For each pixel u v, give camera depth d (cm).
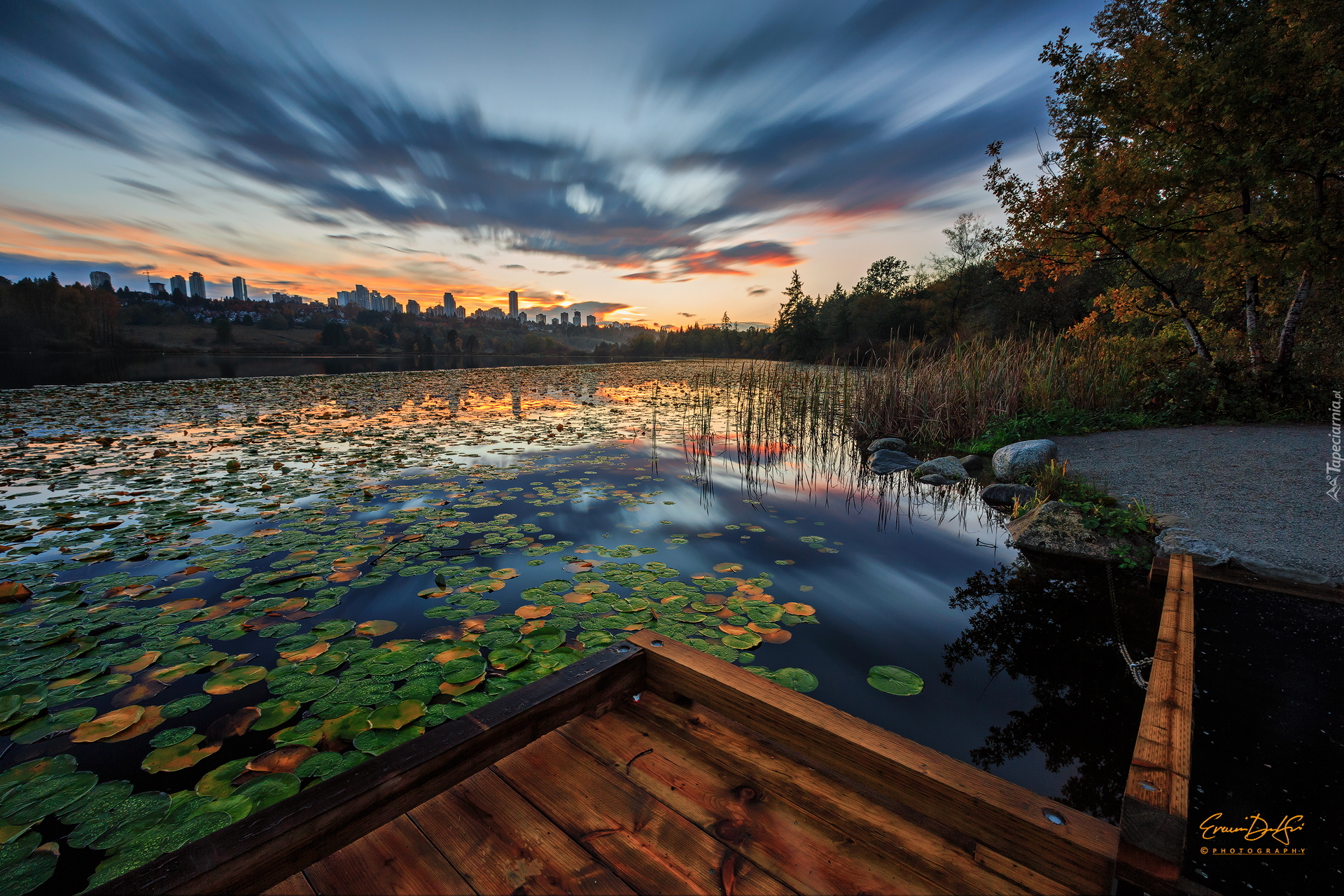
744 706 140
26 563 303
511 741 128
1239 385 709
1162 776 124
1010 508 468
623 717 146
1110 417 725
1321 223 628
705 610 263
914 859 102
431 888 94
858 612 273
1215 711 199
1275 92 632
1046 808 103
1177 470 500
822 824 110
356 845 102
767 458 663
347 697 187
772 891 95
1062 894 95
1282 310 835
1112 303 930
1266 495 423
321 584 280
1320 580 292
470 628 236
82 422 803
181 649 219
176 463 542
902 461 620
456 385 1566
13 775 153
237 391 1302
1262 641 247
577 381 1756
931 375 814
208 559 308
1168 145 721
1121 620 271
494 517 401
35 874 121
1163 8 731
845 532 397
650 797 117
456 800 114
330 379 1755
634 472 563
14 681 196
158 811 140
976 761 174
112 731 170
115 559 308
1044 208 810
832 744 124
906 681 212
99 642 223
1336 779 166
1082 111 783
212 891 86
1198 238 729
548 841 105
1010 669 226
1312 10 625
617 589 282
